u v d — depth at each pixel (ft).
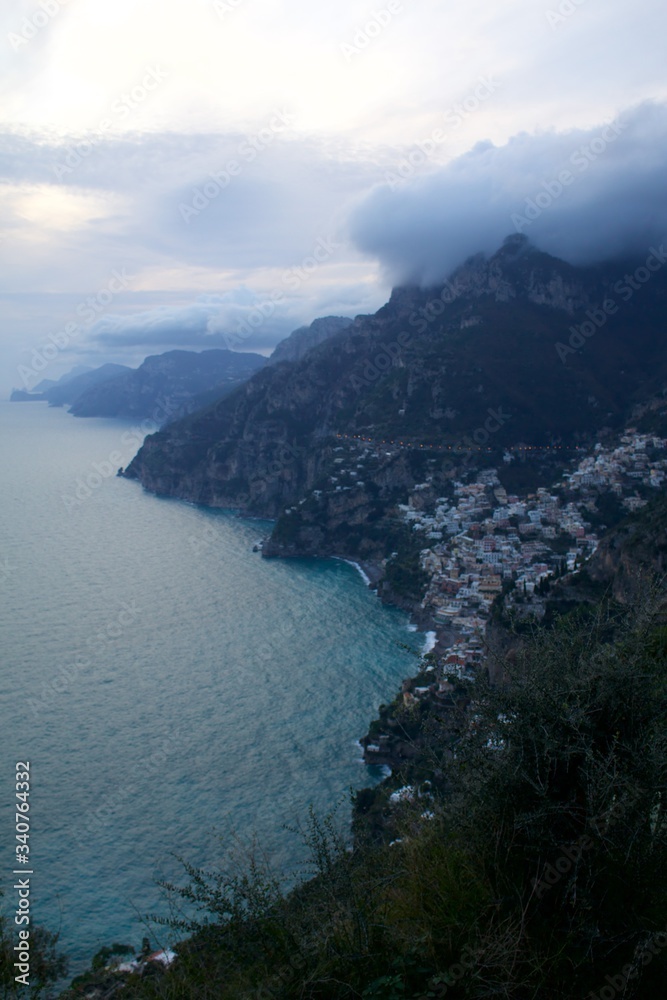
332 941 14.57
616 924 13.88
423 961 13.97
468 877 15.31
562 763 15.39
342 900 15.65
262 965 14.94
